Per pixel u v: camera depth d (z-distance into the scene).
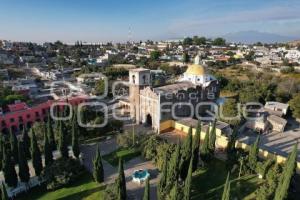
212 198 58.94
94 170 63.44
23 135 73.62
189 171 49.97
